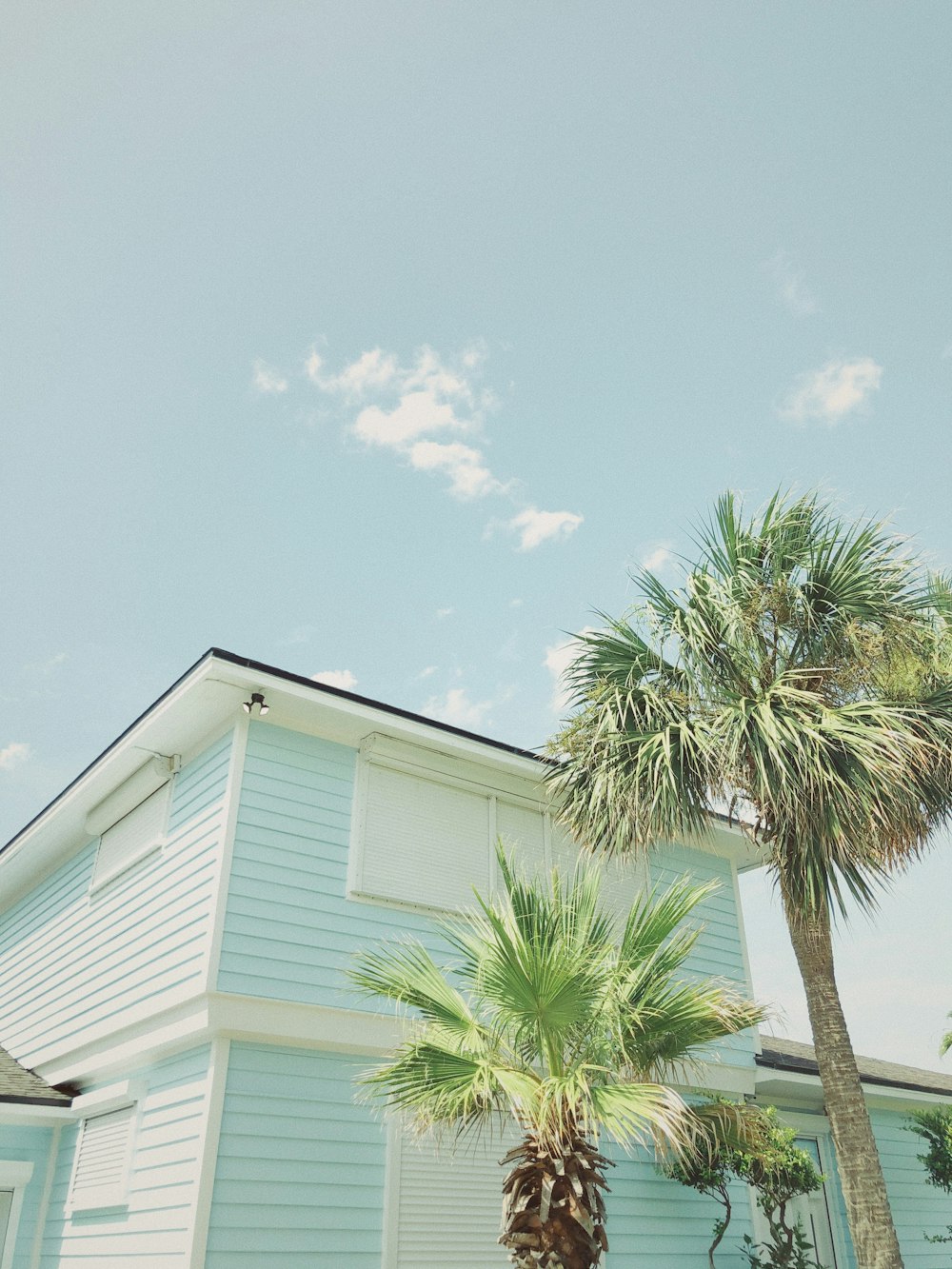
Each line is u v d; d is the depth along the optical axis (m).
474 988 6.17
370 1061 8.57
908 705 8.31
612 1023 5.77
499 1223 8.68
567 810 8.88
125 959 9.72
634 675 8.80
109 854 11.13
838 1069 7.52
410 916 9.46
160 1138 8.13
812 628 8.37
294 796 9.17
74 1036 10.32
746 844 13.07
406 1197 8.22
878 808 7.34
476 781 10.71
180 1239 7.20
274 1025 8.01
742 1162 9.96
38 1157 10.39
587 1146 5.37
